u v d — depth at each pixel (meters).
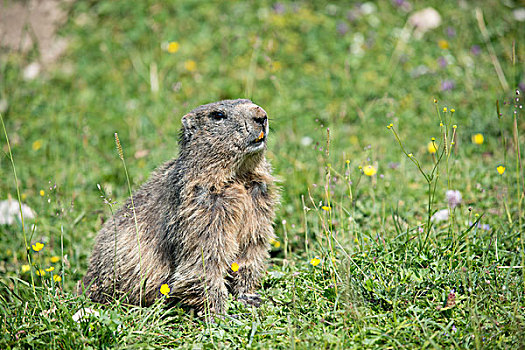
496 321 7.23
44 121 15.84
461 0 19.00
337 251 9.18
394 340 6.99
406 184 11.62
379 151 13.02
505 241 9.10
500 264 8.41
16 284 8.95
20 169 13.84
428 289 7.90
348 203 11.20
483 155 12.84
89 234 11.26
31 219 11.66
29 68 18.34
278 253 10.78
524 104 13.95
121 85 17.08
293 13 18.80
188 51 17.75
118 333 7.58
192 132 8.69
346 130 14.40
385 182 11.80
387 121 14.23
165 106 15.61
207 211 8.45
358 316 7.35
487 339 6.86
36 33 19.56
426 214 10.76
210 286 8.57
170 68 17.25
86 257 10.82
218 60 17.34
